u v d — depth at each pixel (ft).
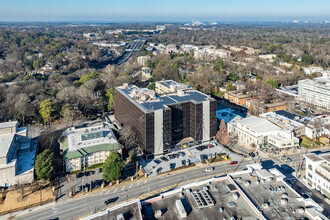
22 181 521.65
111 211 345.92
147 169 577.02
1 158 508.53
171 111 640.99
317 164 501.97
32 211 447.01
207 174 553.23
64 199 478.59
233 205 353.31
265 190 384.06
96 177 549.95
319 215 326.03
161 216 337.72
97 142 620.49
